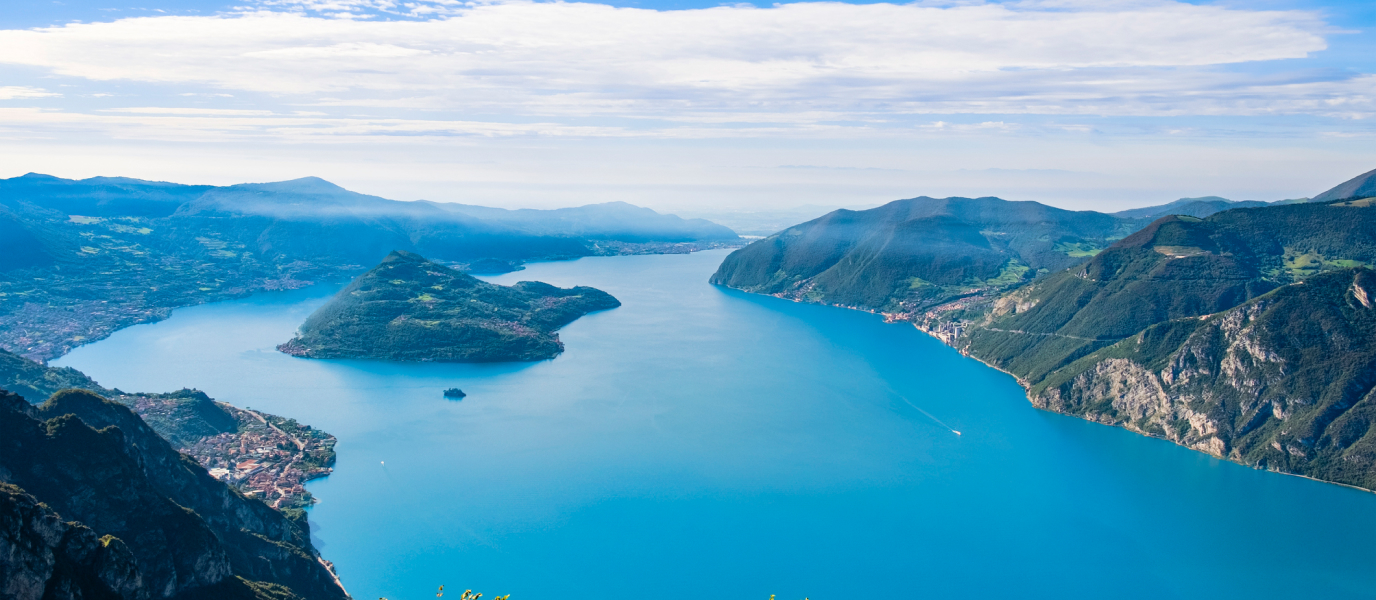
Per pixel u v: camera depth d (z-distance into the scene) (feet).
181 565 491.31
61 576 409.49
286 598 533.96
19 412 500.74
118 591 437.58
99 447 506.07
